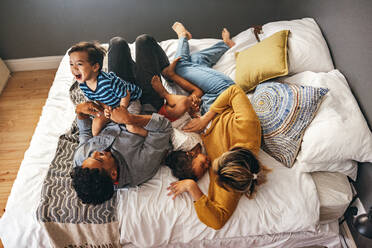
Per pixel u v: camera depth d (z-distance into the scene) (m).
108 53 1.67
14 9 2.41
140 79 1.70
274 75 1.71
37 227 1.37
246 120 1.47
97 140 1.43
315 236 1.53
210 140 1.59
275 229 1.42
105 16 2.53
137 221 1.39
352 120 1.44
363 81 1.50
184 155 1.48
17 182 1.52
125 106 1.48
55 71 2.83
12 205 1.43
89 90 1.38
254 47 1.86
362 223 1.12
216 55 2.02
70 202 1.41
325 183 1.50
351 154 1.41
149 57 1.70
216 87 1.77
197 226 1.42
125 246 1.49
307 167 1.48
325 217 1.50
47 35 2.60
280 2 2.49
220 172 1.32
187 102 1.62
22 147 2.31
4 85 2.70
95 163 1.29
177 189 1.42
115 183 1.40
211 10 2.59
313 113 1.49
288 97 1.54
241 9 2.59
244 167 1.30
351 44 1.58
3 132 2.40
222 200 1.37
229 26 2.70
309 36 1.81
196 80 1.81
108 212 1.40
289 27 1.89
